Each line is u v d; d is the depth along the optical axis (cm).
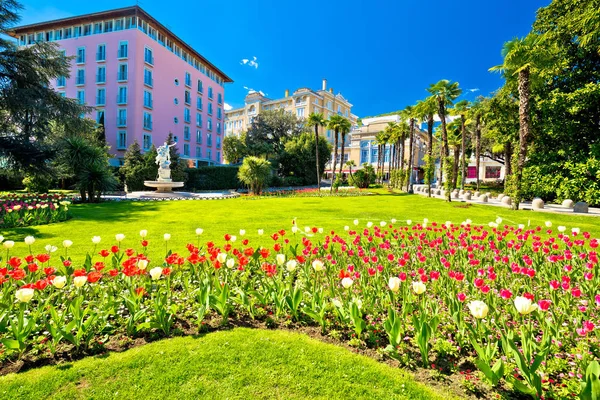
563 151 1905
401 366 256
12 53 1842
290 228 952
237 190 3525
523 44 1527
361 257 509
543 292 399
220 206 1625
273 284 368
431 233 823
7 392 219
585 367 223
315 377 239
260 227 974
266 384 231
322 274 448
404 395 221
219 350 272
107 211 1361
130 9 3222
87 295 363
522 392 216
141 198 2172
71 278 400
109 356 263
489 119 2473
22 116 1886
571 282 424
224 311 316
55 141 1909
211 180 3488
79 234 834
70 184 2805
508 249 581
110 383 230
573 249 549
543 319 274
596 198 1711
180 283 430
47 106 1902
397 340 257
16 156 1745
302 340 292
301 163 4434
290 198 2172
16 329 248
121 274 413
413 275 462
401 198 2205
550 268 458
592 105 1780
